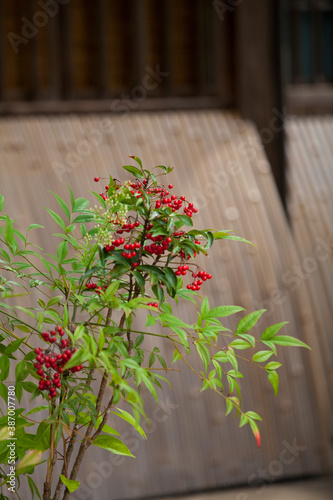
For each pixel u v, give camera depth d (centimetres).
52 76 421
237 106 446
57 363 116
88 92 428
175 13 445
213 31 444
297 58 460
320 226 448
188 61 449
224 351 126
